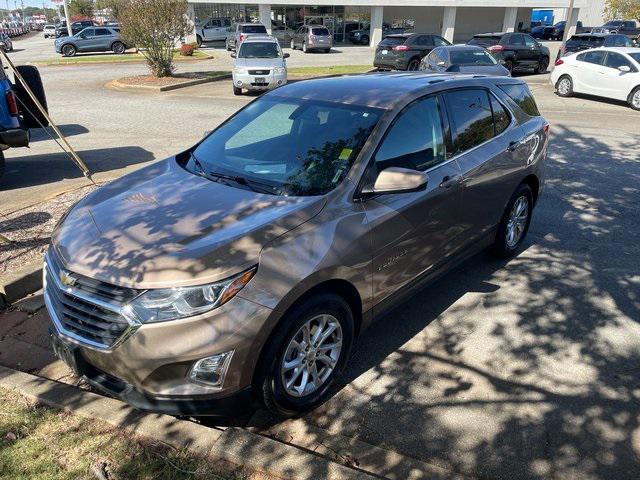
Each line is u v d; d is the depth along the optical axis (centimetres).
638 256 543
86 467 272
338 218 318
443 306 447
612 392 343
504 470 283
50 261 313
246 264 274
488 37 2220
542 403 332
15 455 279
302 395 313
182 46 3078
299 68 2459
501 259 533
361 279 329
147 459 276
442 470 277
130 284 266
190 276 265
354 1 3850
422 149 389
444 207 397
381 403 332
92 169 824
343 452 290
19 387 326
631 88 1471
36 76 767
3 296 433
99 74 2277
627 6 4050
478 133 453
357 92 405
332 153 355
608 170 848
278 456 274
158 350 263
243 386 281
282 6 4034
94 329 278
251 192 340
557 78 1689
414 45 2134
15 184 752
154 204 331
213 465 272
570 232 604
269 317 276
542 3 4184
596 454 294
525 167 505
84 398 318
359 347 389
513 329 414
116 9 2002
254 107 440
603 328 415
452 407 328
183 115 1309
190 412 275
